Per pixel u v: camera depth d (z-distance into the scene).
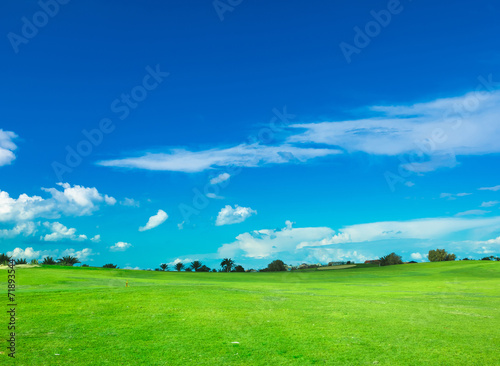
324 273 79.25
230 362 10.53
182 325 15.37
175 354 11.20
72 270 63.75
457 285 43.38
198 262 114.94
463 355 11.43
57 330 14.04
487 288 38.56
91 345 12.03
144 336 13.37
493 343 12.91
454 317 18.53
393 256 129.50
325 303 23.19
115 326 14.96
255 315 17.98
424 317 18.31
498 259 113.12
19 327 14.39
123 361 10.46
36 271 53.53
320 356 11.20
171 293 25.09
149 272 72.06
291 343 12.69
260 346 12.24
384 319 17.55
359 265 132.00
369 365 10.41
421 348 12.20
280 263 126.88
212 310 19.09
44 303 20.30
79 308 18.97
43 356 10.71
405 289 37.47
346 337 13.62
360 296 28.84
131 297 22.98
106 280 40.97
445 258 135.62
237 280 55.72
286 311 19.42
